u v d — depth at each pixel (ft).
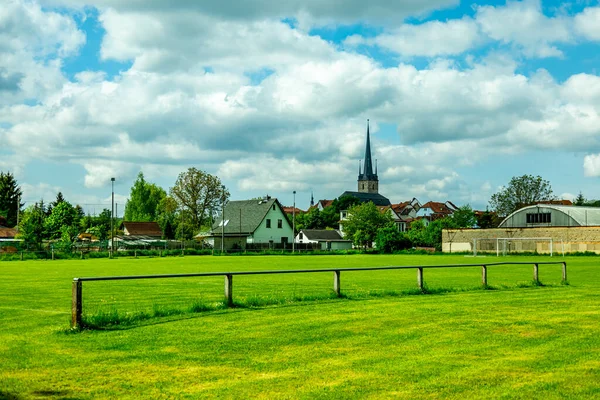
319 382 29.48
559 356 34.83
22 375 30.89
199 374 31.12
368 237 387.55
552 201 409.28
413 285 94.38
